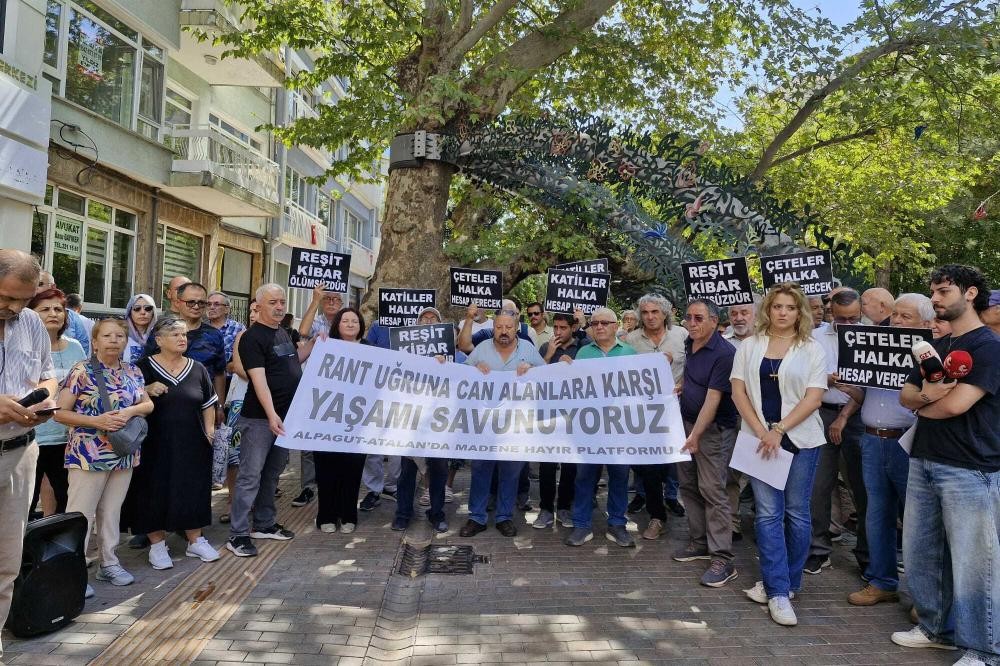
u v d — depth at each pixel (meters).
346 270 7.59
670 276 10.20
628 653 3.80
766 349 4.57
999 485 3.66
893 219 17.50
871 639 4.06
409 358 5.68
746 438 4.52
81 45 12.85
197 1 15.74
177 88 17.84
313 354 5.53
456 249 11.08
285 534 5.76
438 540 5.91
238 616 4.14
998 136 13.66
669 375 5.48
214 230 19.11
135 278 15.66
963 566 3.65
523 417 5.60
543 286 29.25
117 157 13.89
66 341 5.21
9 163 10.29
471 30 11.81
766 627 4.21
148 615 4.10
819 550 5.33
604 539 6.08
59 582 3.82
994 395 3.63
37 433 5.04
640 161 10.21
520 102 14.97
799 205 16.05
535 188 11.04
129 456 4.58
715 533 5.02
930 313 4.72
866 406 4.68
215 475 6.08
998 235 22.58
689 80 15.82
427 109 9.90
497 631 4.06
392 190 11.65
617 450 5.41
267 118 22.73
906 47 12.00
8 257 3.12
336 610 4.28
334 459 5.97
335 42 13.20
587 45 13.72
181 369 5.06
